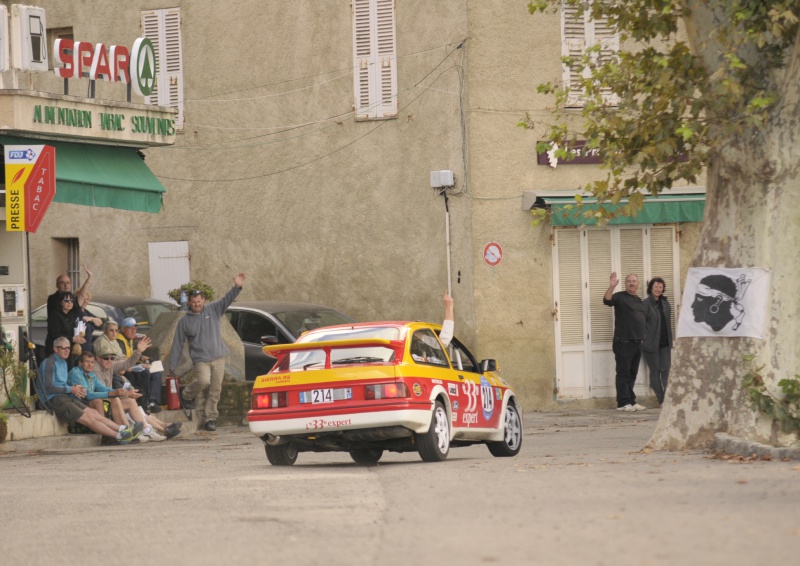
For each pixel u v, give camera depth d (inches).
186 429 1386.6
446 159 1663.4
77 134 1343.5
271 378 900.0
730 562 424.8
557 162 1652.3
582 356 1652.3
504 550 468.1
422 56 1679.4
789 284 912.3
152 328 1521.9
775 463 771.4
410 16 1689.2
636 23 980.6
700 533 486.6
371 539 508.4
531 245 1643.7
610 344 1657.2
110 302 1660.9
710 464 780.0
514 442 1041.5
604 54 1668.3
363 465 913.5
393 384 870.4
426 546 484.7
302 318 1572.3
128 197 1417.3
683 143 951.0
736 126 880.9
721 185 935.7
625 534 491.8
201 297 1435.8
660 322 1601.9
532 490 649.6
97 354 1299.2
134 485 784.3
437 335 975.6
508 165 1646.2
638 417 1499.8
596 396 1657.2
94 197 1360.7
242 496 684.7
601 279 1656.0
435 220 1670.8
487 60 1647.4
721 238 929.5
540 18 1654.8
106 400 1298.0
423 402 882.1
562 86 1649.9
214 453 1115.9
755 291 911.0
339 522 561.0
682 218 1611.7
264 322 1556.3
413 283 1688.0
